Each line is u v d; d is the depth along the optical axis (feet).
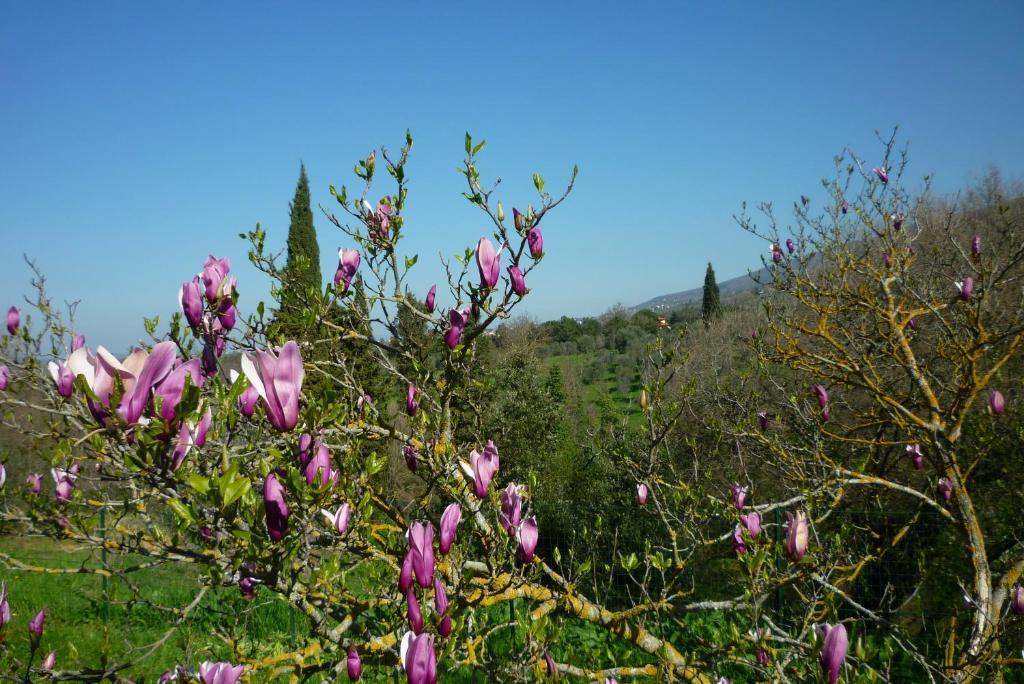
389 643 7.43
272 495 5.60
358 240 10.75
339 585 8.30
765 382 24.43
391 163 10.64
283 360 5.12
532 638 8.08
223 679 6.61
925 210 28.17
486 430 11.94
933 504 14.26
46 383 9.94
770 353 21.15
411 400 10.34
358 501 8.39
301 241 71.36
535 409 39.75
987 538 20.79
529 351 43.91
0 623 8.19
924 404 16.29
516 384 40.50
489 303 9.25
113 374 4.79
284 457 6.54
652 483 12.88
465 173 9.32
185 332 7.75
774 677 9.10
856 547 19.11
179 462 5.32
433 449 9.93
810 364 18.37
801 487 14.34
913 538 21.97
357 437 10.12
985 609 12.40
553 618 10.91
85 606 24.88
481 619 9.16
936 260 22.39
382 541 8.45
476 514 9.05
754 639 8.92
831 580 15.25
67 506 9.50
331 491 6.05
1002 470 21.04
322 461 5.90
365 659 7.32
